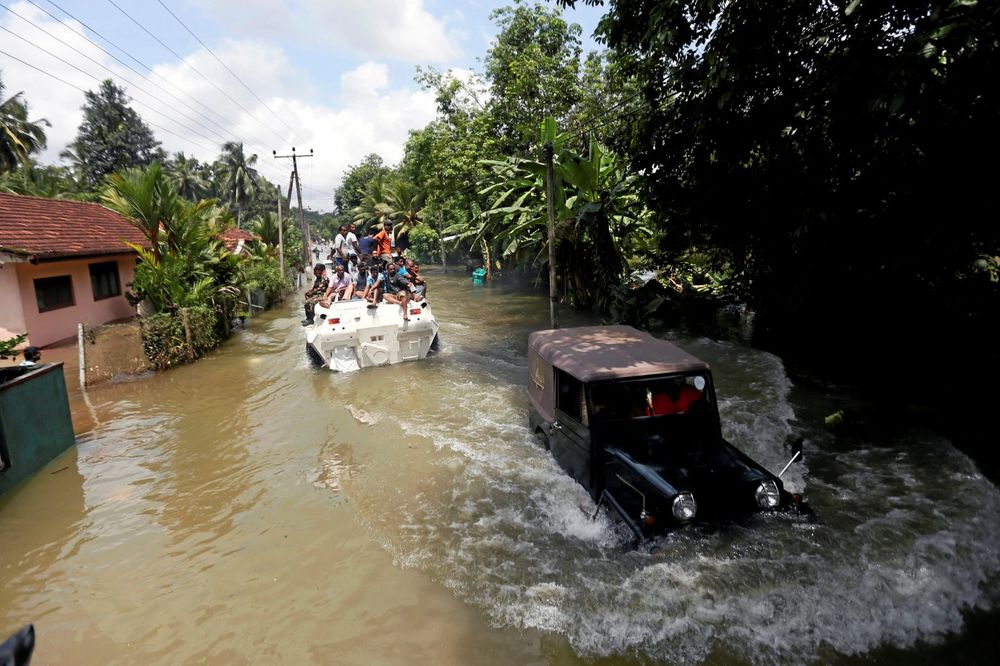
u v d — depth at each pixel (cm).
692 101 910
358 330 1109
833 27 725
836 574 418
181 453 739
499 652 376
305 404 919
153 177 1362
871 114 646
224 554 505
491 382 999
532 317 1661
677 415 534
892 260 742
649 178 1088
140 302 1445
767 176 907
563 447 595
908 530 476
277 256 3003
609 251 1552
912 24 610
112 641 404
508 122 2544
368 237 1340
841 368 959
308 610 427
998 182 613
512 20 2473
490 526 529
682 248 1212
